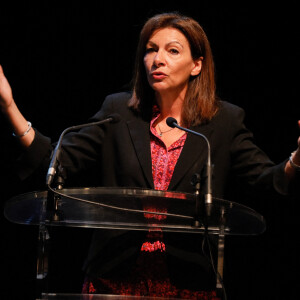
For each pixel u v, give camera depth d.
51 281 13.22
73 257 13.47
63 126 14.34
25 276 13.76
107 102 8.59
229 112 8.19
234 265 13.47
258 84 14.11
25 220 6.93
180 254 7.02
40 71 14.48
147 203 5.85
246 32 14.10
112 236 7.26
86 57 14.57
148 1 14.27
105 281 7.05
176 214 6.26
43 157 7.16
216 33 14.16
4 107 6.87
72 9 14.48
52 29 14.52
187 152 7.66
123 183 7.65
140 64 8.46
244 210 6.07
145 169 7.57
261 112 14.06
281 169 7.11
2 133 13.38
